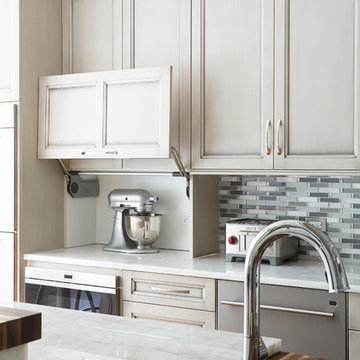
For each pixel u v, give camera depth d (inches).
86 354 51.1
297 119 110.0
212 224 132.3
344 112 105.7
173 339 55.9
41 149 133.6
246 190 131.4
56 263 127.9
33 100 133.3
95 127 125.6
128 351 51.8
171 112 118.3
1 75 133.0
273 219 128.0
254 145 114.7
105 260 122.6
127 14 129.5
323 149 107.9
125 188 147.7
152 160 128.0
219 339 55.8
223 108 117.7
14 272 130.9
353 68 105.0
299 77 109.8
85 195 146.4
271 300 103.1
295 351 100.7
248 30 114.9
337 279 38.1
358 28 104.3
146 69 118.1
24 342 33.7
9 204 130.3
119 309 119.6
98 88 124.7
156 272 114.7
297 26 109.9
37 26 133.9
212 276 108.0
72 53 138.3
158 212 142.6
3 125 131.0
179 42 122.8
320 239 39.2
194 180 124.8
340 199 120.4
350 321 95.7
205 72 119.8
